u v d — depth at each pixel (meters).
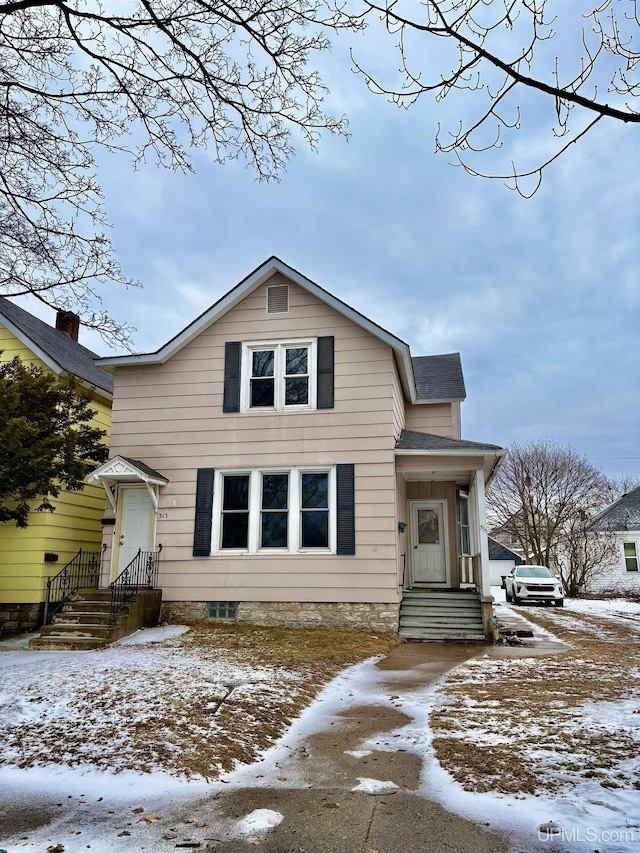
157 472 14.55
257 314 14.80
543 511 36.53
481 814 4.17
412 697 7.77
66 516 15.24
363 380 14.02
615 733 5.79
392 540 13.25
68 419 14.37
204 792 4.69
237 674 8.32
